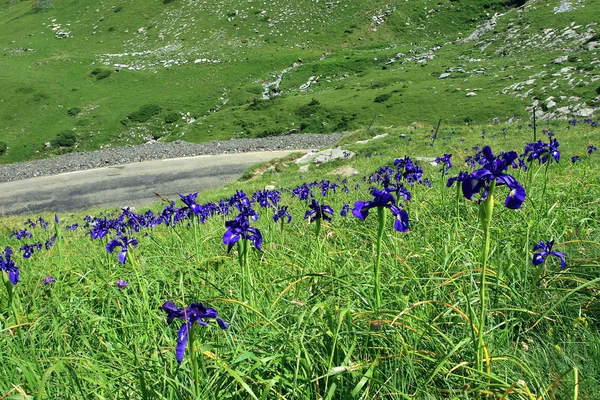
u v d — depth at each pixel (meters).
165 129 81.88
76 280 4.90
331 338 2.84
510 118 55.56
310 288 3.74
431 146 26.77
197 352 2.68
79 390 2.61
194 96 92.44
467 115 59.22
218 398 2.48
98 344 3.44
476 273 3.68
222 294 3.60
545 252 3.37
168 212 7.13
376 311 2.84
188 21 130.62
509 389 2.23
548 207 5.38
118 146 77.00
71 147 77.00
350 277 3.64
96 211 34.03
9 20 147.00
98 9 143.00
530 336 3.17
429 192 7.79
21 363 2.70
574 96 54.91
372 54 103.12
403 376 2.68
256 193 8.17
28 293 4.73
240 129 74.25
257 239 3.43
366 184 16.06
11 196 47.00
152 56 113.62
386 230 5.20
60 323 3.68
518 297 3.46
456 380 2.70
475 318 2.99
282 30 122.88
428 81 79.44
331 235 5.52
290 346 2.72
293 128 71.38
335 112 73.06
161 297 4.11
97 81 99.56
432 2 125.12
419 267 4.21
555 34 82.38
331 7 130.12
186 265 4.47
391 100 72.69
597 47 70.69
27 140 78.31
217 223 8.52
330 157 32.16
